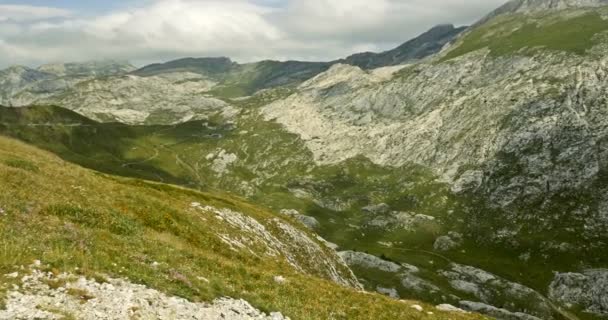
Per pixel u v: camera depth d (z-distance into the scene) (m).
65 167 48.31
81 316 17.58
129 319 18.53
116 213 35.81
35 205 30.41
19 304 17.05
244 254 43.91
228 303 23.70
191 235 41.69
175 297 22.03
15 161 40.69
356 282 74.12
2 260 19.64
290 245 64.56
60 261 21.31
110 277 21.66
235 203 67.88
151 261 25.84
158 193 54.16
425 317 36.72
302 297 31.23
